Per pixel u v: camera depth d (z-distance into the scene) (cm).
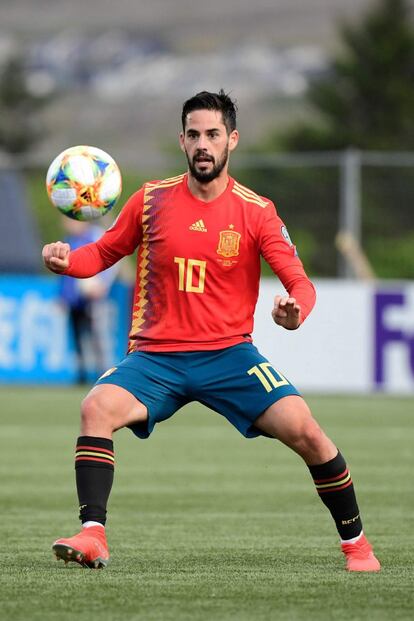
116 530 2617
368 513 2869
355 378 6022
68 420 4931
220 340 2128
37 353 6309
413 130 16238
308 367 6022
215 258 2116
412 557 2277
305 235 6975
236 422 2127
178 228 2127
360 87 16512
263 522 2736
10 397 5791
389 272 6856
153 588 1945
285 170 7075
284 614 1767
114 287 6347
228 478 3494
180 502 3044
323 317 6019
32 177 11412
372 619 1742
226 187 2147
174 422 5122
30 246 7544
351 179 6325
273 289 6003
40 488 3256
